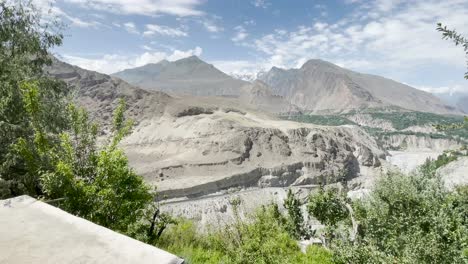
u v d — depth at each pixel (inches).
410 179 472.1
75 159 372.8
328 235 563.2
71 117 381.7
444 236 351.9
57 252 104.3
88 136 382.9
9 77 544.4
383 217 444.8
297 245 587.8
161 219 491.2
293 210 919.7
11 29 613.3
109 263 97.2
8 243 110.7
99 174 351.6
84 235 117.2
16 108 518.3
